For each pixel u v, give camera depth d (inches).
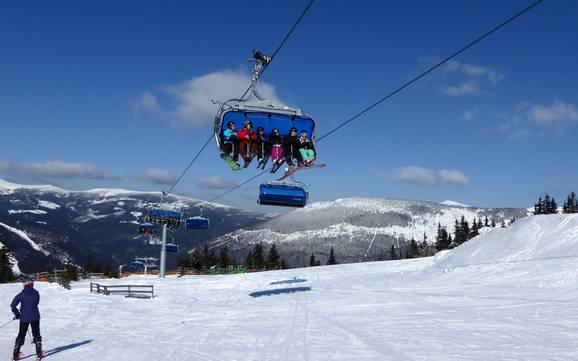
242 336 566.3
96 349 512.7
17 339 464.8
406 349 455.8
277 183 747.4
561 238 1246.3
